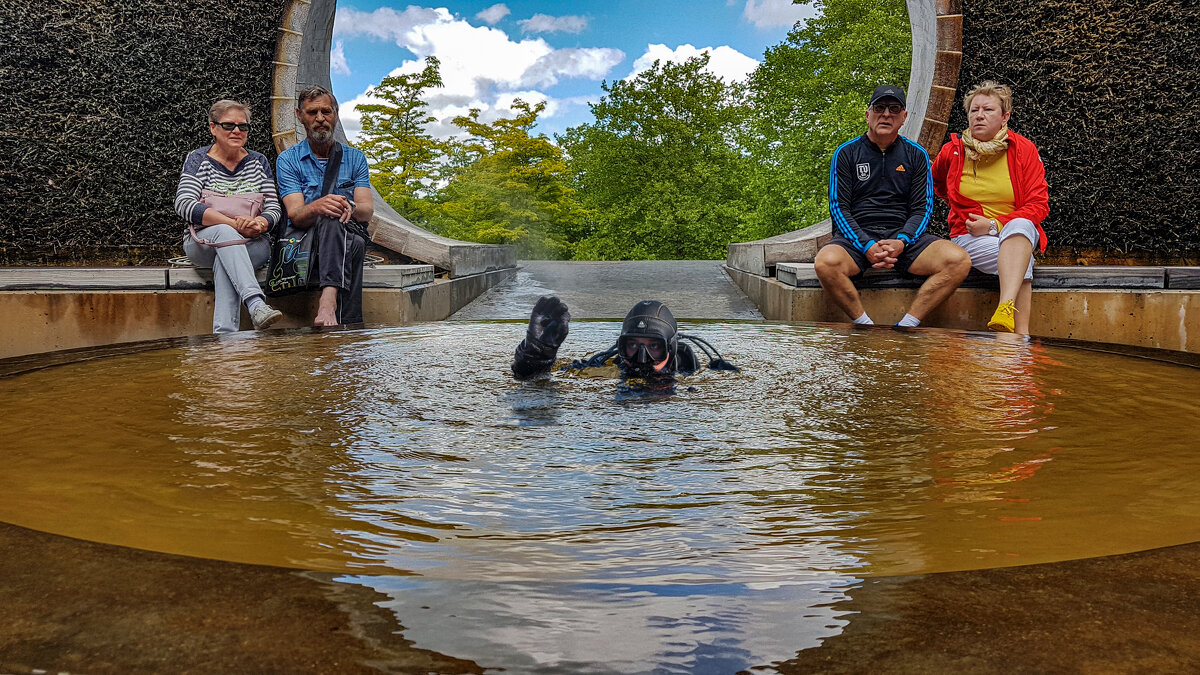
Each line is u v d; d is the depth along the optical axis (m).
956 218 5.88
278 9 8.62
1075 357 3.07
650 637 0.79
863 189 5.77
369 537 1.18
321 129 5.99
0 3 8.20
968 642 0.76
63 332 5.93
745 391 2.44
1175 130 7.51
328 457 1.67
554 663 0.74
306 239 5.75
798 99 35.28
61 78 8.37
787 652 0.76
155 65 8.53
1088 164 7.67
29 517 1.22
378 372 2.75
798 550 1.11
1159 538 1.12
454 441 1.83
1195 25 7.39
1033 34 7.61
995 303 5.88
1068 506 1.30
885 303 5.93
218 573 0.90
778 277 7.22
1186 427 1.89
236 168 5.76
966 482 1.47
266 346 3.34
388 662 0.73
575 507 1.35
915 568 1.02
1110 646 0.74
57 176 8.42
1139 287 6.05
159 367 2.79
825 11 33.91
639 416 2.11
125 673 0.69
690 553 1.11
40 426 1.90
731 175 42.09
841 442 1.82
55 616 0.79
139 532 1.16
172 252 8.69
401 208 38.25
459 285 8.12
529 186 39.69
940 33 7.52
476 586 0.91
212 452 1.69
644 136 42.22
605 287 9.86
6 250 8.37
